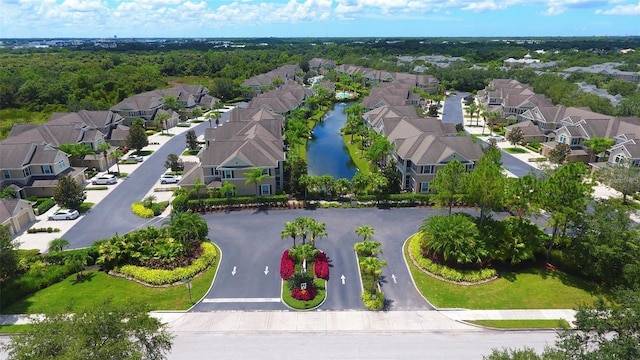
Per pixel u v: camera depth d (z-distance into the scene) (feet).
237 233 170.40
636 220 176.24
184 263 144.46
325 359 105.19
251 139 216.13
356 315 121.80
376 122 294.66
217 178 205.77
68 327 78.23
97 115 305.53
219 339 112.06
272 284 136.26
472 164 207.00
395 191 202.59
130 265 144.25
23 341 79.00
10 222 168.96
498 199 147.33
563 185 136.26
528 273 143.13
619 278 128.36
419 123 261.24
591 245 131.54
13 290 127.95
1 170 201.05
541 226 173.78
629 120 267.80
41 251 157.58
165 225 173.47
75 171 222.89
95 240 166.71
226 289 133.59
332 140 325.21
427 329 116.37
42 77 474.08
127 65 588.91
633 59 646.74
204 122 381.60
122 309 85.71
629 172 192.65
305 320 119.44
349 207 194.39
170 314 121.80
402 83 494.59
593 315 90.94
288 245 160.76
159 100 382.42
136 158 265.13
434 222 148.77
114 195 211.82
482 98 460.14
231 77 584.40
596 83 490.49
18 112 383.45
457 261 141.08
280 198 194.80
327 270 141.49
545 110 312.50
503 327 116.67
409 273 142.51
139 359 74.69
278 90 422.41
